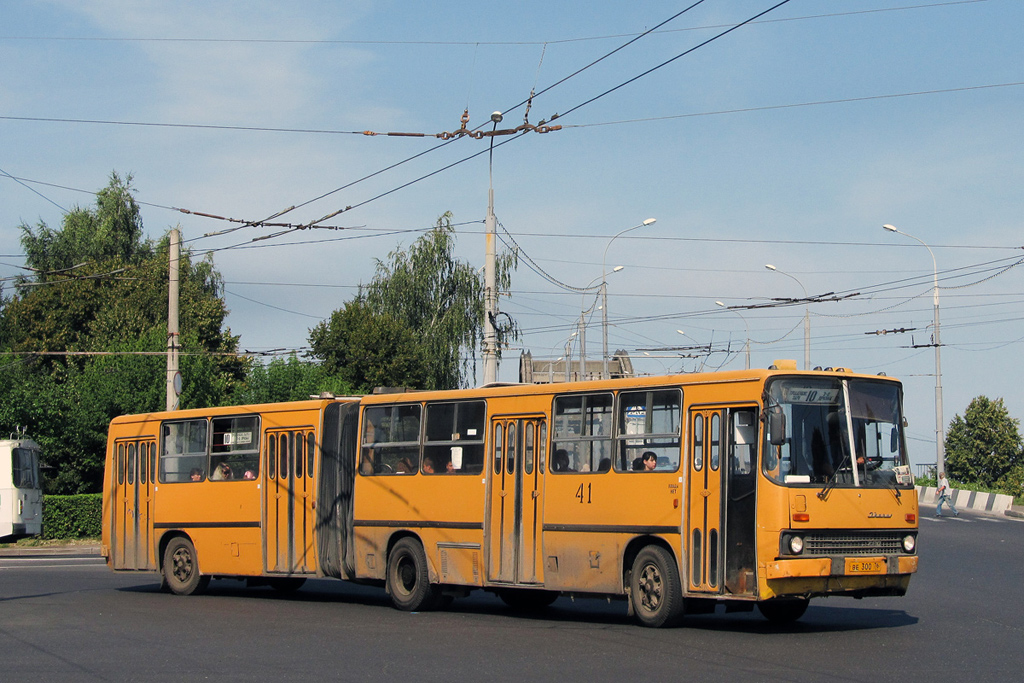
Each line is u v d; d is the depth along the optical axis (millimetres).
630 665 11234
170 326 30844
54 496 37719
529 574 15617
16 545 35562
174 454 20984
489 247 25922
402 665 11422
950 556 26688
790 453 13305
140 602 18594
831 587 13289
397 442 17672
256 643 13195
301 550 18688
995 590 19094
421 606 16906
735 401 13688
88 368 45031
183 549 20484
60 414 43500
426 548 16922
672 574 14023
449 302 54500
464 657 11930
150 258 68312
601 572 14773
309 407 18969
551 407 15695
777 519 13055
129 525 21531
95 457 44312
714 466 13750
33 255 64438
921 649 12164
